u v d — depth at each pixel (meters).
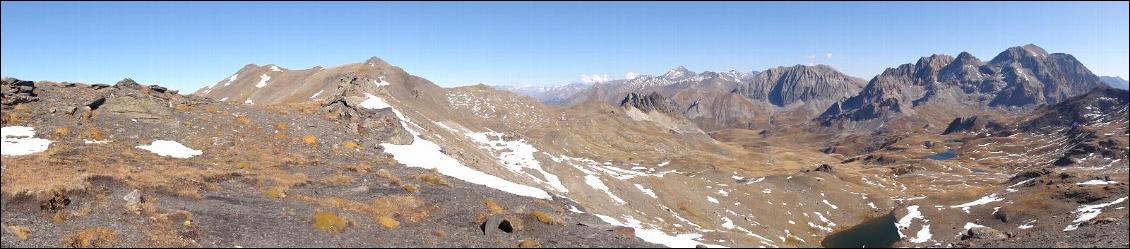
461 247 32.19
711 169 148.38
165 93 69.00
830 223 109.12
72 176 36.31
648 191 98.38
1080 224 76.12
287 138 62.78
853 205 119.94
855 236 97.44
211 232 30.69
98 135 51.47
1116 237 50.25
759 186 124.69
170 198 36.59
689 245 36.53
